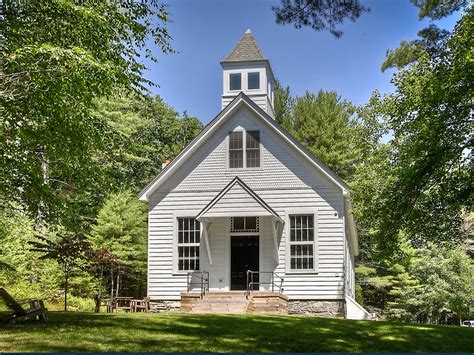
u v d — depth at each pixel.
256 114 24.45
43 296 25.36
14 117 13.86
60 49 12.80
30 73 13.36
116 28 15.85
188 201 24.50
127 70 16.31
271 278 23.36
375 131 27.17
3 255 24.31
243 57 27.81
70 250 18.59
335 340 13.14
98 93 14.55
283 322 16.11
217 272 23.81
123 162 37.47
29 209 16.64
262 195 23.94
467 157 16.62
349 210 25.30
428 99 16.06
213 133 24.84
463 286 37.28
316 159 23.53
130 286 35.28
